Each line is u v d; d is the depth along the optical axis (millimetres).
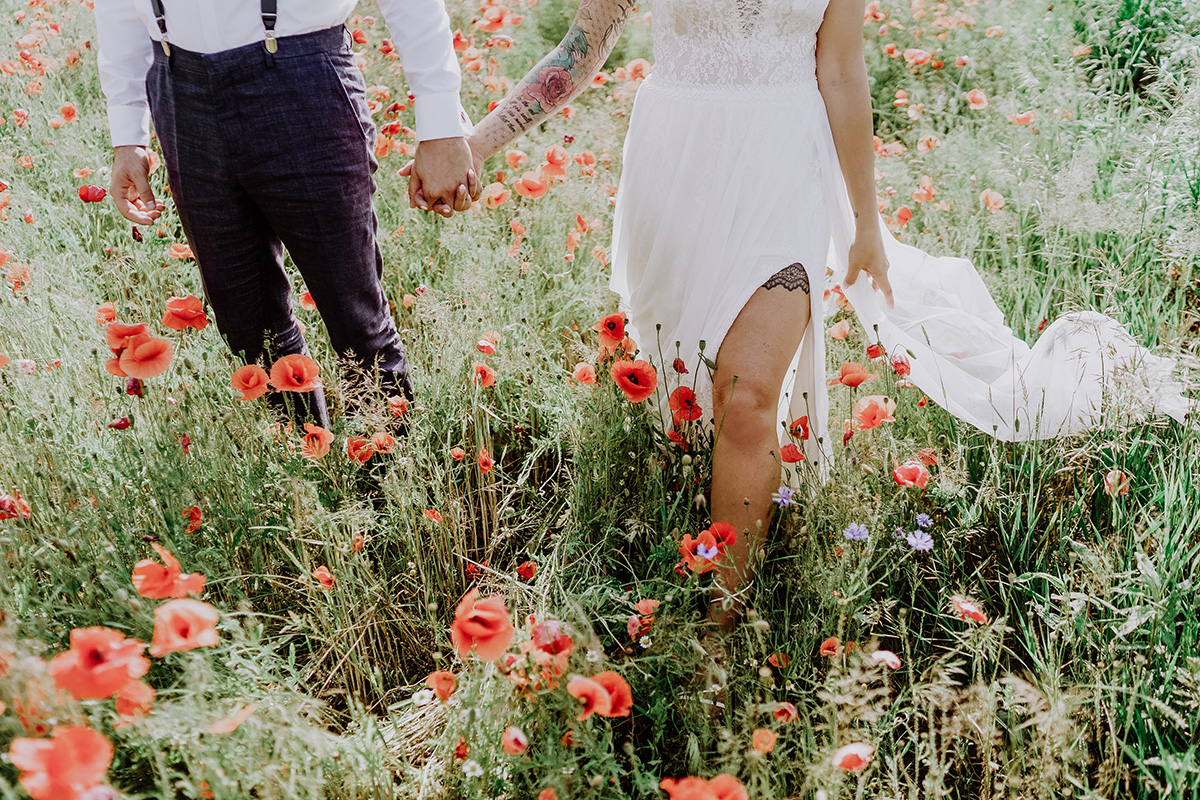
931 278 2461
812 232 1926
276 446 1982
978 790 1576
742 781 1400
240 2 1815
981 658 1545
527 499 2326
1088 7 4707
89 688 1114
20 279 2592
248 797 1246
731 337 1857
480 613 1255
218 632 1656
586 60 2246
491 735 1376
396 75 4141
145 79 2133
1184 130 3277
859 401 2014
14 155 3643
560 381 2457
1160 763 1319
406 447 2049
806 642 1627
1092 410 2166
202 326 1950
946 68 4785
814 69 1954
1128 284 2680
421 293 2648
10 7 5020
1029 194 3268
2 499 1682
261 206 2039
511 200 3512
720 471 1799
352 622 1825
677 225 2049
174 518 1749
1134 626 1530
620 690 1252
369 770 1374
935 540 1961
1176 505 1905
